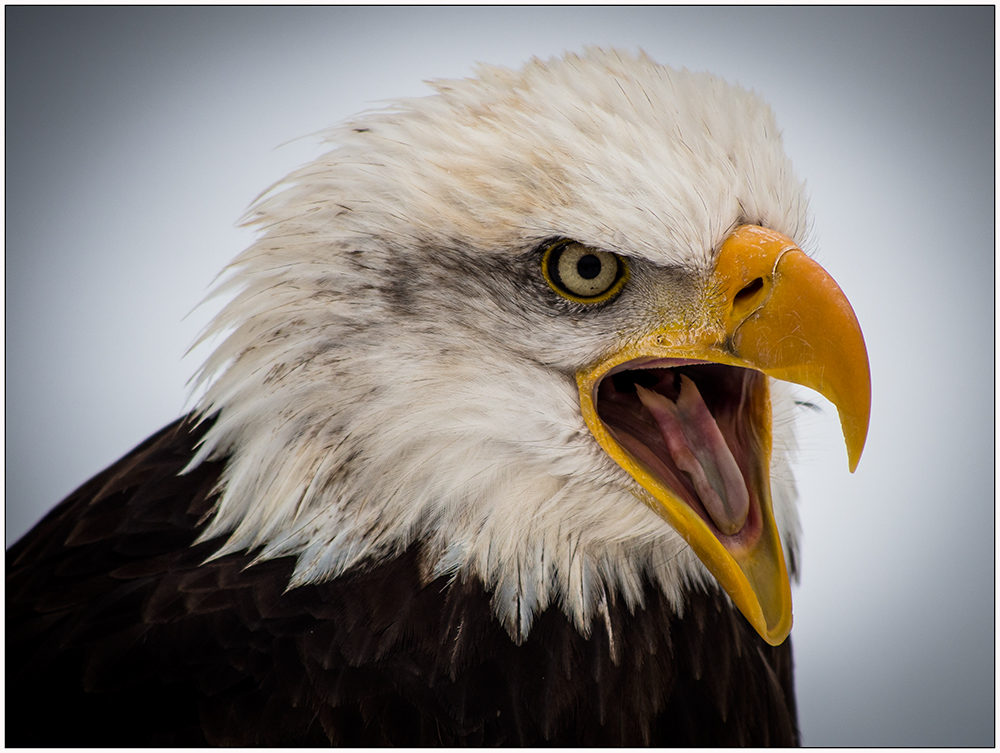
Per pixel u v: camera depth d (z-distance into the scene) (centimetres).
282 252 379
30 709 362
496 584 376
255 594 371
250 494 384
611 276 360
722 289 354
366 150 380
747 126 367
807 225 398
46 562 418
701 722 405
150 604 373
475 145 357
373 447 369
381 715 355
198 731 348
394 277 367
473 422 371
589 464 377
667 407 411
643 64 392
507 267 361
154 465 428
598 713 380
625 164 344
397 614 368
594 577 392
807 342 343
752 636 463
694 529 374
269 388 377
